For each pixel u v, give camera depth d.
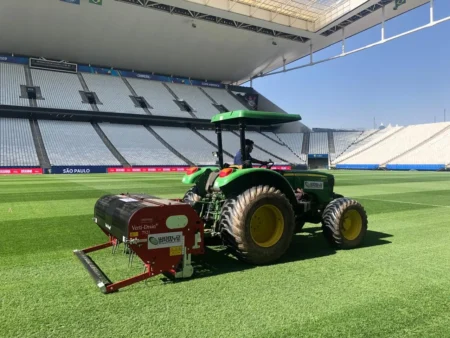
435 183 17.41
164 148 35.25
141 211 3.22
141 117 36.25
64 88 35.53
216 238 4.38
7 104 30.16
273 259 4.00
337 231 4.63
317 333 2.38
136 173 27.77
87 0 25.61
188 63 40.19
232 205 3.96
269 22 29.91
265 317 2.61
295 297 2.99
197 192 5.09
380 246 4.86
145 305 2.82
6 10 26.38
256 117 4.29
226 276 3.54
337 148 44.78
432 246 4.86
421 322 2.55
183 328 2.43
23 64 35.91
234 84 51.19
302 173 5.09
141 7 26.91
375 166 37.59
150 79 43.34
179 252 3.39
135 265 3.92
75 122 34.66
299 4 28.09
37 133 30.91
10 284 3.33
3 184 14.90
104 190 12.43
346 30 31.67
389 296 3.02
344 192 12.79
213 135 40.62
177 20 29.34
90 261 3.79
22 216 7.07
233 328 2.44
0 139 28.41
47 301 2.91
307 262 4.07
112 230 3.75
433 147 36.97
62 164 27.86
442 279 3.47
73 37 31.62
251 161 4.64
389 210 8.27
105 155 30.89
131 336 2.32
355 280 3.43
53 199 9.75
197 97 43.75
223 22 30.39
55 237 5.31
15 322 2.53
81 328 2.44
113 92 38.22
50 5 26.05
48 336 2.33
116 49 34.94
